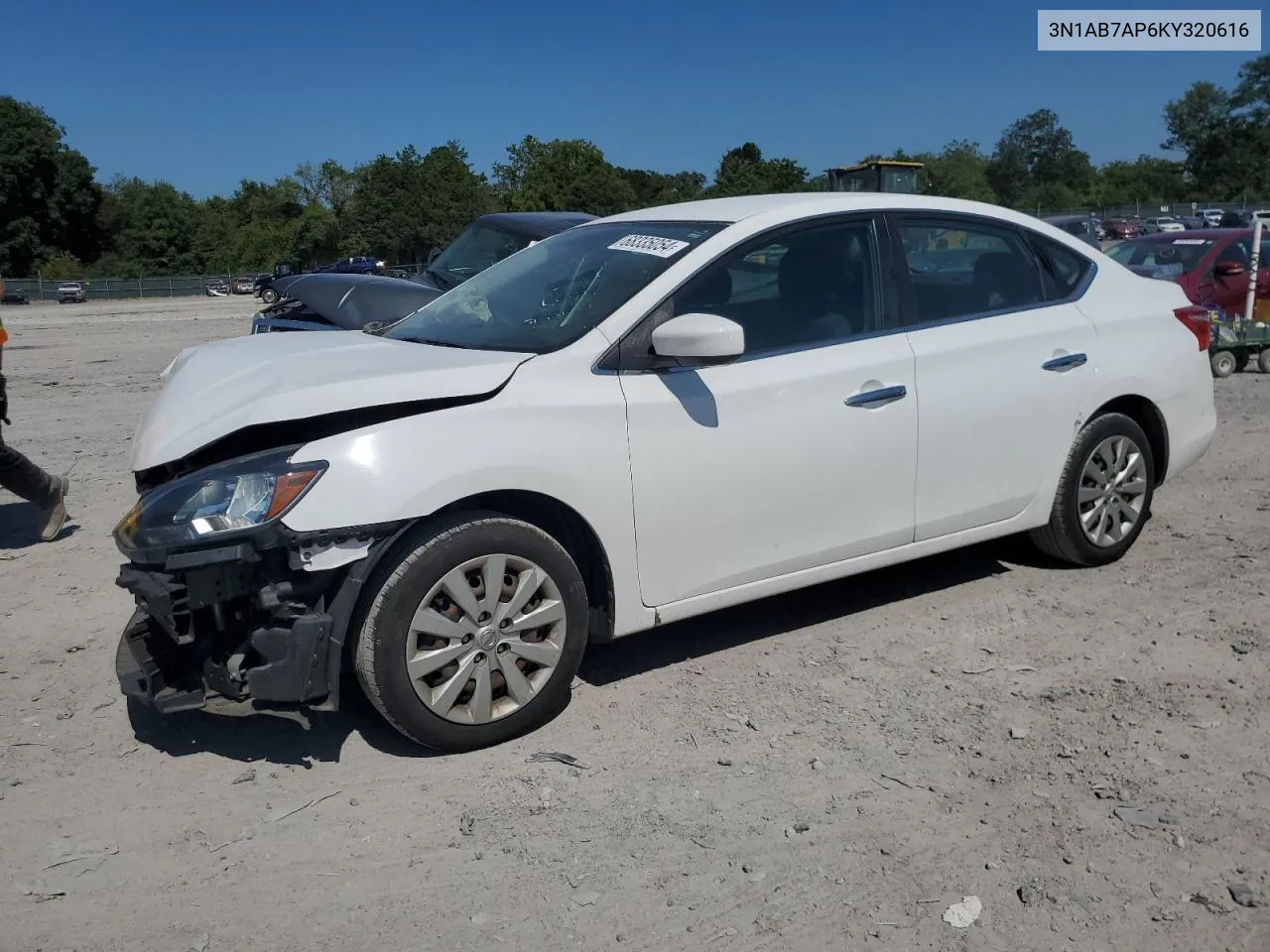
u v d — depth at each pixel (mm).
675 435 3949
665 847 3158
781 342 4262
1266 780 3432
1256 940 2725
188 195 114062
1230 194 94062
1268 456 7766
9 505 7184
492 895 2953
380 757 3715
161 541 3342
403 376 3621
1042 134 107188
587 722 3932
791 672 4316
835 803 3365
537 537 3699
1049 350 4941
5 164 91875
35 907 2928
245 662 3529
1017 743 3715
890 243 4598
